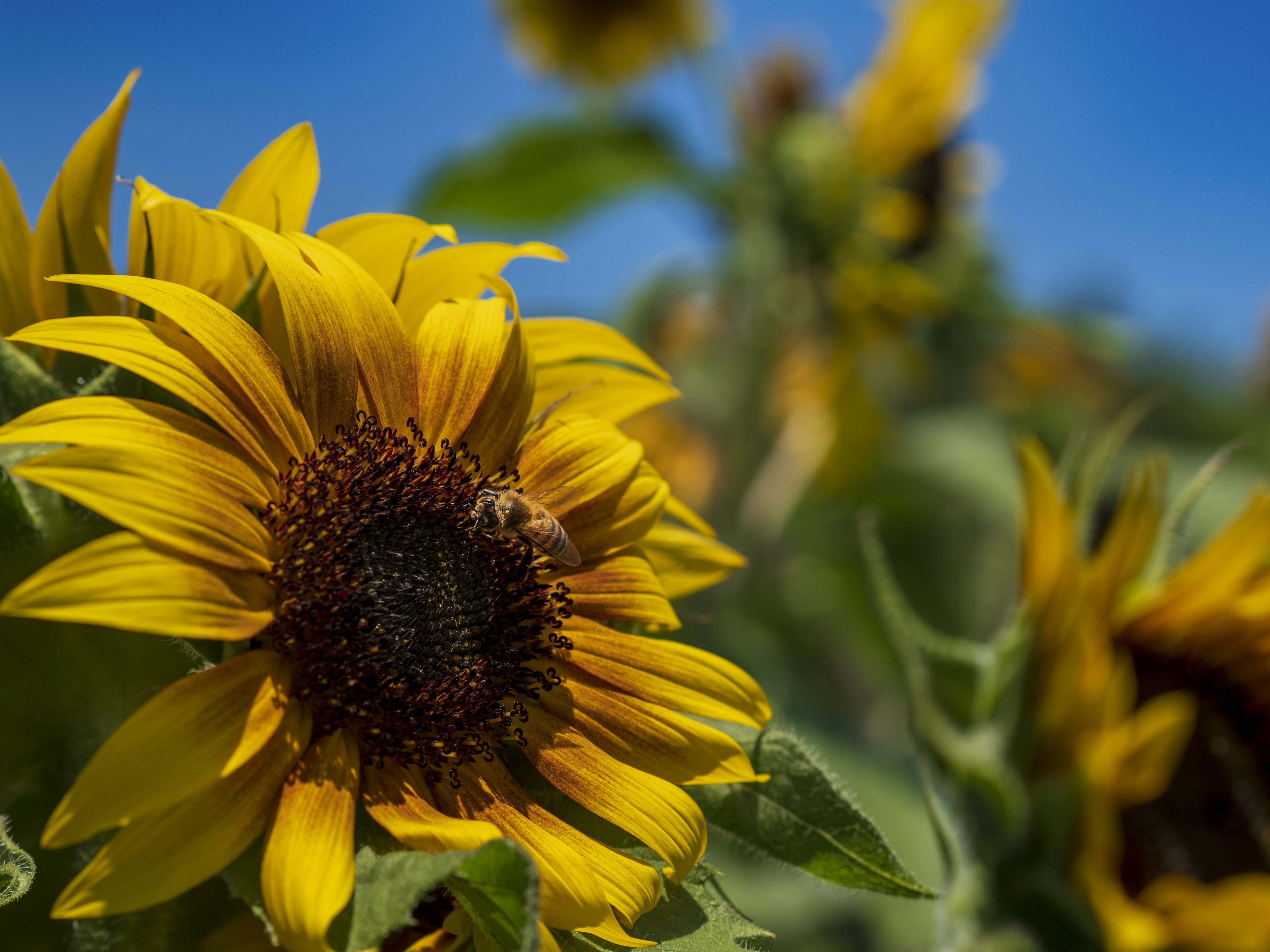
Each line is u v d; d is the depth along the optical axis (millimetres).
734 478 368
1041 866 199
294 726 117
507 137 367
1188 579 226
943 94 367
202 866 104
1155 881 227
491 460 145
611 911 118
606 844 130
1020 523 384
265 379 124
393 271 146
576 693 137
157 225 131
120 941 125
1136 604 230
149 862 102
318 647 123
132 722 104
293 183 140
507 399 146
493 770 130
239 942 131
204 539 111
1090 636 202
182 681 109
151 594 105
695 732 137
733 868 280
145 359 115
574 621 142
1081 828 196
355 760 120
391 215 140
